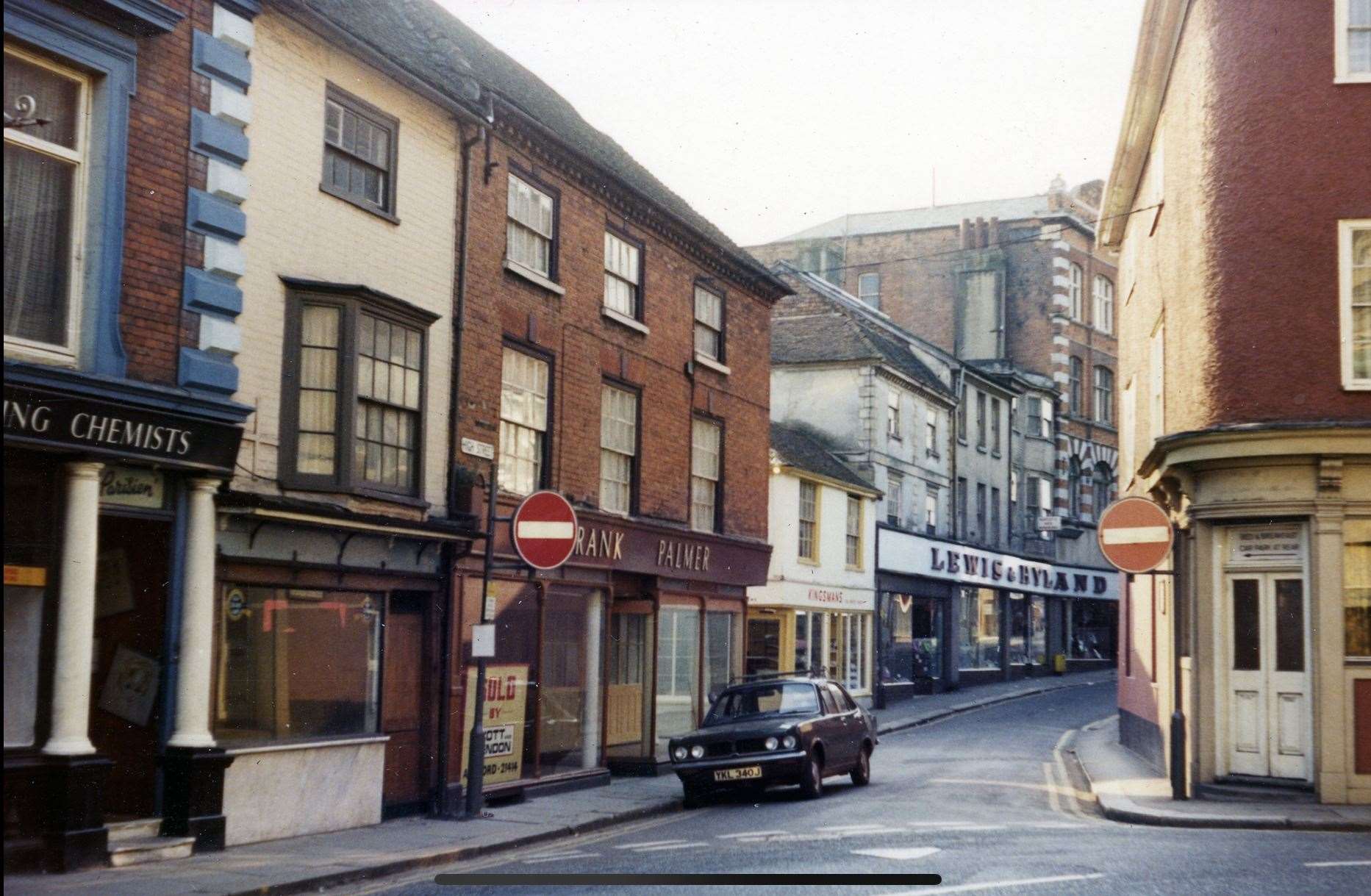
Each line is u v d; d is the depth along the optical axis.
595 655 20.08
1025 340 55.16
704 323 24.19
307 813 13.59
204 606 12.23
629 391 21.39
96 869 10.84
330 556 14.04
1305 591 16.53
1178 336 18.84
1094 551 57.62
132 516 11.74
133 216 11.76
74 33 11.21
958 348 54.09
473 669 16.69
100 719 12.02
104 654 12.09
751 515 25.81
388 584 15.10
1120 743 27.17
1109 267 59.69
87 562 10.97
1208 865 10.98
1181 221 18.70
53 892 9.73
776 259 57.12
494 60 22.17
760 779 17.41
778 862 11.41
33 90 11.13
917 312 55.12
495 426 17.31
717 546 23.92
